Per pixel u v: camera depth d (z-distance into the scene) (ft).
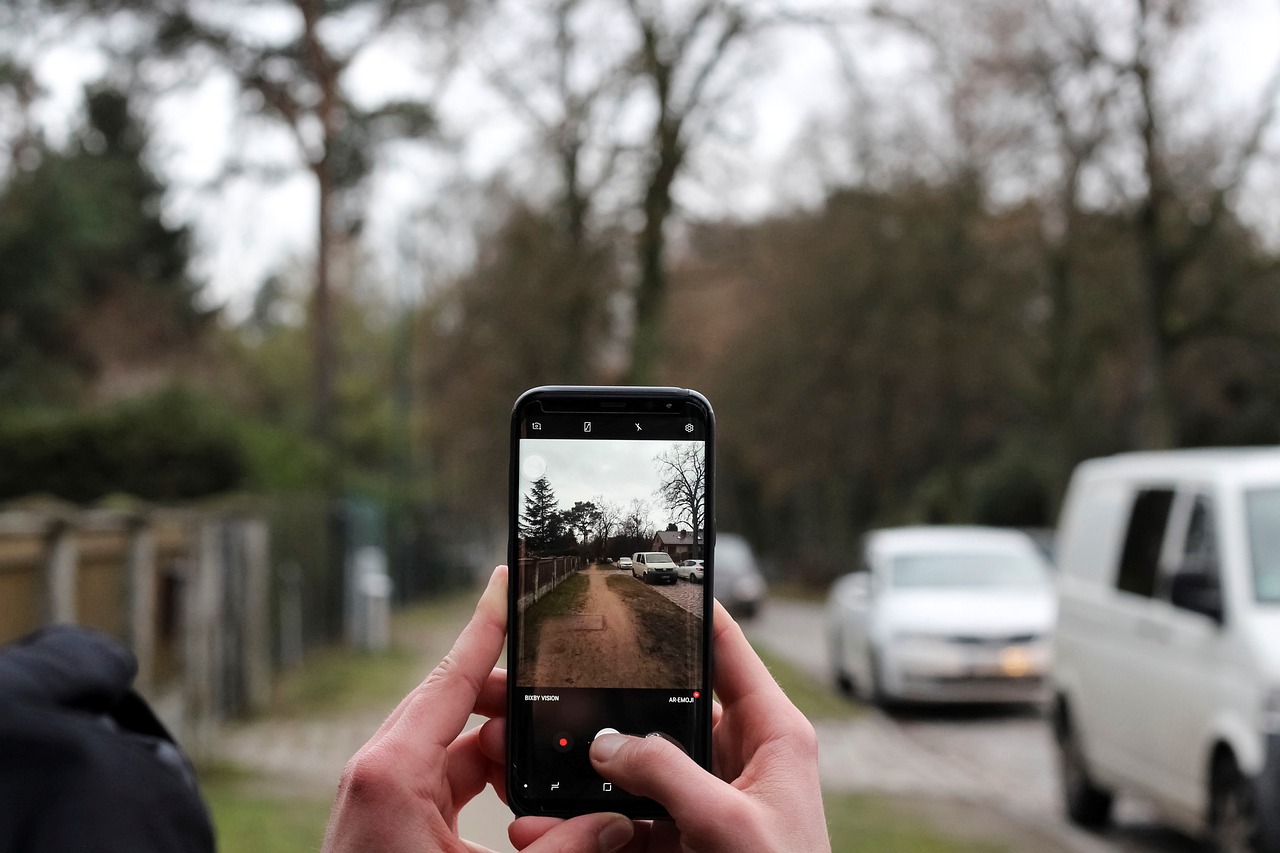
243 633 45.78
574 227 66.44
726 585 97.45
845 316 115.85
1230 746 21.34
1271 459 23.90
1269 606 21.74
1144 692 24.62
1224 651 21.83
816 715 43.42
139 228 107.24
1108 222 78.43
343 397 168.45
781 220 104.32
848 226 104.63
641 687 5.28
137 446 57.41
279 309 164.76
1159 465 26.73
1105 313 97.50
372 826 4.55
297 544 61.72
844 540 155.53
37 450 56.95
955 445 126.00
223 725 41.98
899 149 97.45
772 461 138.72
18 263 78.13
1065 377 103.04
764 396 130.11
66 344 89.61
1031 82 73.92
